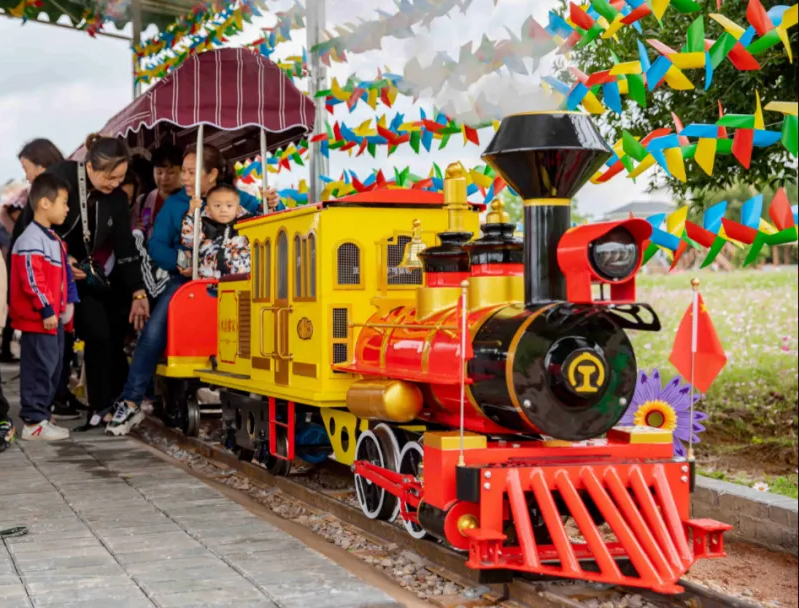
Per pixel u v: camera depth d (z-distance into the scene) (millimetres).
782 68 8531
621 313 5320
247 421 8461
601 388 5000
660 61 5762
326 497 7262
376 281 6770
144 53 12719
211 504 6695
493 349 5043
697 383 5195
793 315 18594
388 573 5562
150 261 10484
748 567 6984
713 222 5934
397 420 5809
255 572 5000
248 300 8445
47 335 9633
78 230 10414
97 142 10195
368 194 6770
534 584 4945
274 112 10062
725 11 8391
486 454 5023
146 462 8461
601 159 5086
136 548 5500
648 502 4906
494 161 5199
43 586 4750
